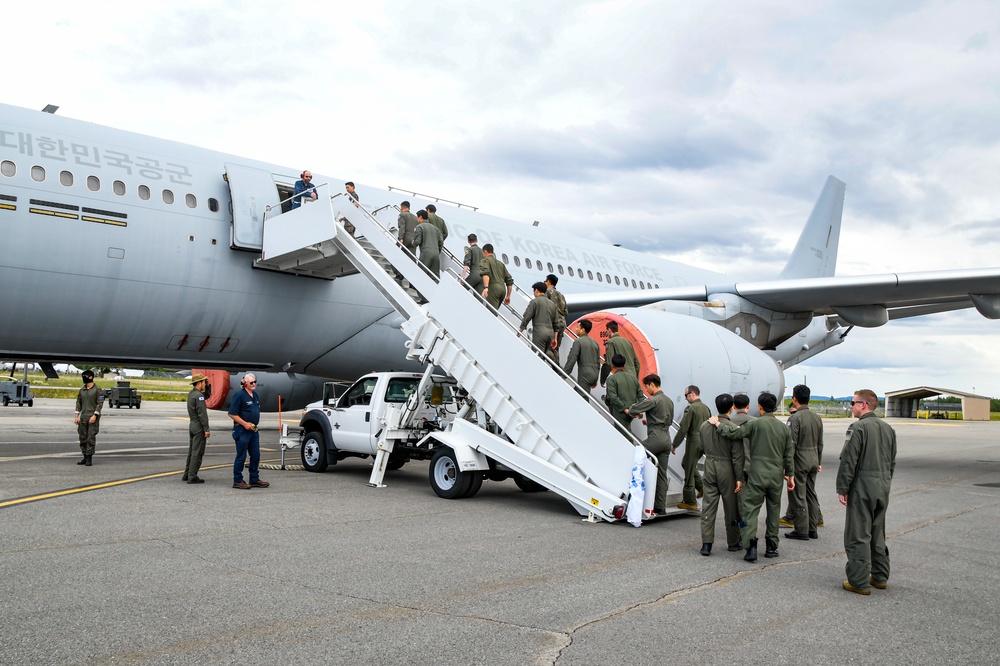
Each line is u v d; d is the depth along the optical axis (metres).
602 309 15.16
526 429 9.06
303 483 10.48
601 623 4.50
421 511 8.42
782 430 6.57
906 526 8.59
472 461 9.34
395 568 5.67
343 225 12.07
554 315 10.20
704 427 6.80
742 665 3.85
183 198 12.07
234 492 9.37
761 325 15.73
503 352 9.42
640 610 4.80
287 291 13.23
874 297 14.72
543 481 8.72
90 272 11.09
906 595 5.40
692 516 8.87
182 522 7.19
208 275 12.23
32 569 5.28
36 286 10.73
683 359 11.49
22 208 10.46
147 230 11.55
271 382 21.73
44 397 57.28
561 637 4.21
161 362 12.92
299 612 4.50
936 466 16.88
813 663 3.91
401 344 15.42
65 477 10.24
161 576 5.20
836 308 15.78
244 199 12.52
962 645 4.27
